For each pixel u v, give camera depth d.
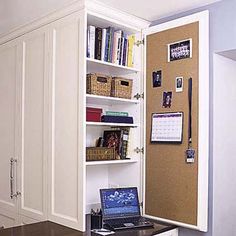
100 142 2.80
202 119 2.23
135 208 2.49
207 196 2.22
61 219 2.34
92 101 2.66
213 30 2.29
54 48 2.50
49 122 2.50
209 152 2.26
